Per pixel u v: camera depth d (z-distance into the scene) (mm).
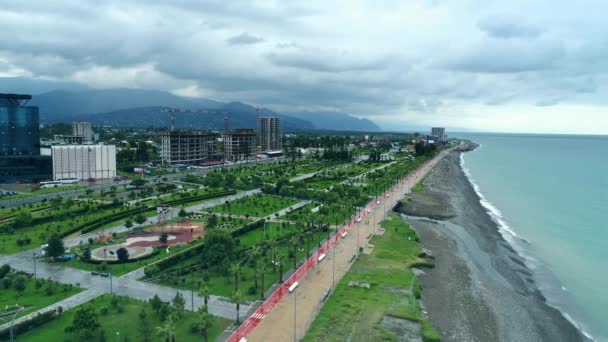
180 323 105125
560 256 182875
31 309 110625
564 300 138375
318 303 119562
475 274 154500
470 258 172625
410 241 183750
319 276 139750
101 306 112062
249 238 176875
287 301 120438
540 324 120250
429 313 120438
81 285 126938
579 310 131375
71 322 103812
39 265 143125
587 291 146125
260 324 106812
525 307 130625
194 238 175125
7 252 155750
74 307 112375
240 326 105312
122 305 112625
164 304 106125
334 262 152125
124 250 145875
